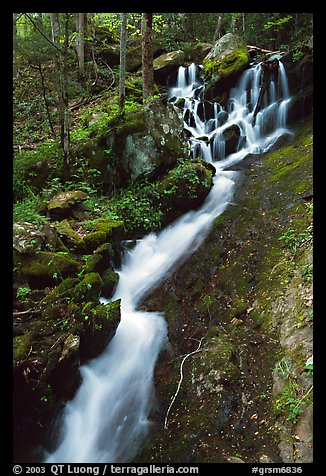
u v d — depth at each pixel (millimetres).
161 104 8562
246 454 4082
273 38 17406
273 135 11211
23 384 3938
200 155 10586
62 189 7684
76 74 14516
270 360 5004
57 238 5852
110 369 5219
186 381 4949
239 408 4523
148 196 7684
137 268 7004
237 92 12430
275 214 7480
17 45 8367
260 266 6543
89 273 5383
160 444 4344
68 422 4562
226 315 5883
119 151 7918
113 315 5094
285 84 11492
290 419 4234
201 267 6871
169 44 16922
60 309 4762
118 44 18047
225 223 7637
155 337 5680
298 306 5355
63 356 4207
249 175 9242
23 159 8148
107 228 6336
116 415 4828
